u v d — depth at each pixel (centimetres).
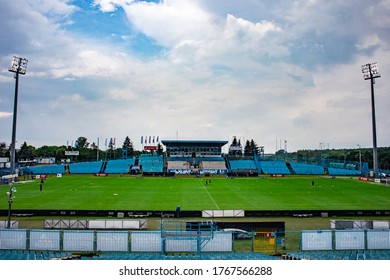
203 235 2708
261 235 3209
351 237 2809
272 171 13625
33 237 2750
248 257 2350
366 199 5797
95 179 10138
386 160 18425
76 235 2736
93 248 2731
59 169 13275
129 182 9069
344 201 5559
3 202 5278
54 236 2742
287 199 5762
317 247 2788
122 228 3566
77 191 6788
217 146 14750
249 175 11919
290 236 3284
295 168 13788
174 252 2722
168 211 4256
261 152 16038
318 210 4350
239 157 15475
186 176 11806
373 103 11356
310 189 7419
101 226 3575
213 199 5706
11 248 2753
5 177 8781
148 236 2741
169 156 14725
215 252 2719
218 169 13588
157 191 6856
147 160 14475
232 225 3247
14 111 10338
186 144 14725
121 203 5203
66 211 4341
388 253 2531
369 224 3428
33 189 7144
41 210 4328
